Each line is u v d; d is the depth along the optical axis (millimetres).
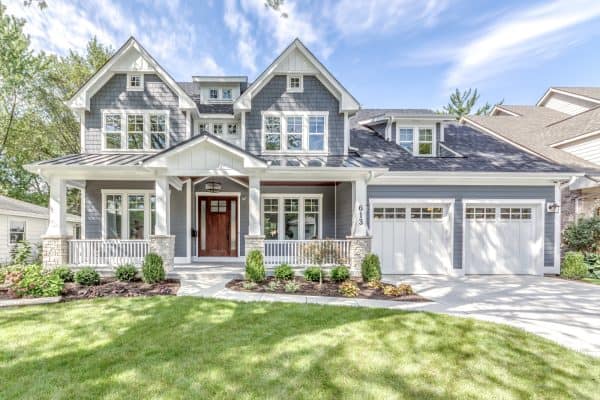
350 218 11281
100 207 11891
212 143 9344
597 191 12211
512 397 3562
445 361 4336
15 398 3438
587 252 11219
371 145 12977
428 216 11414
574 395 3619
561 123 16094
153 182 12062
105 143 11883
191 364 4160
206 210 13078
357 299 7449
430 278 10562
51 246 9484
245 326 5488
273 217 13070
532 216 11484
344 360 4316
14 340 4867
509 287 9133
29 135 19109
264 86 12195
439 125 13148
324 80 12172
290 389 3645
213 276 9625
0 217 14656
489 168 11148
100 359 4285
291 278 9234
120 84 12070
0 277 7543
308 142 12180
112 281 8750
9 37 8078
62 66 19359
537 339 5117
